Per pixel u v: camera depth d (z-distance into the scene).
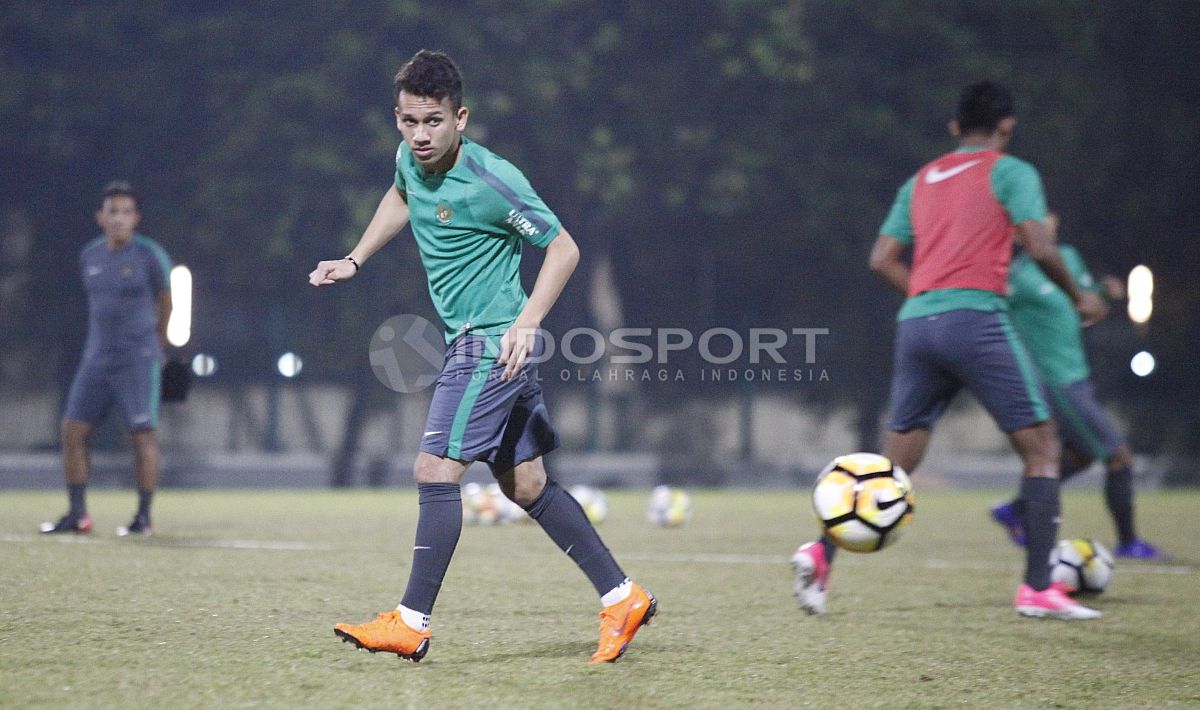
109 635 16.56
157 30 82.50
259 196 81.56
